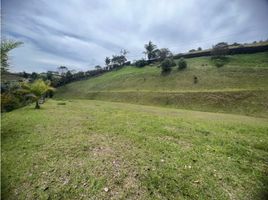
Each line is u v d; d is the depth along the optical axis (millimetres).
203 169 4551
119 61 81438
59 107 20047
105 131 8070
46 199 3770
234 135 7824
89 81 67312
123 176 4281
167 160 5039
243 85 31391
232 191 3715
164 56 66188
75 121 10492
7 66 6016
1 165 5219
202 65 47500
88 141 6668
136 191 3777
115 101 41219
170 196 3602
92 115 13070
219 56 50812
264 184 3961
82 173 4500
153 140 6770
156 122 10281
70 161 5129
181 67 48250
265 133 8430
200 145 6320
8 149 6348
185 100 31672
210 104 28016
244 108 24406
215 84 35156
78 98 52125
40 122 10273
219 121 12602
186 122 10883
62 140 6883
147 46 71500
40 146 6387
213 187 3824
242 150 5867
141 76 53094
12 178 4555
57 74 75250
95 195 3750
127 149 5855
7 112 15672
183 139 7020
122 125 9312
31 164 5121
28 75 55375
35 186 4191
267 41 51406
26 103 20547
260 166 4809
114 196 3686
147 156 5297
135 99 38906
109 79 61281
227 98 27797
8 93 16516
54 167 4863
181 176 4234
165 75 47844
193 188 3793
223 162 4949
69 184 4141
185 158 5172
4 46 5773
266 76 31875
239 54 49750
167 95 35531
